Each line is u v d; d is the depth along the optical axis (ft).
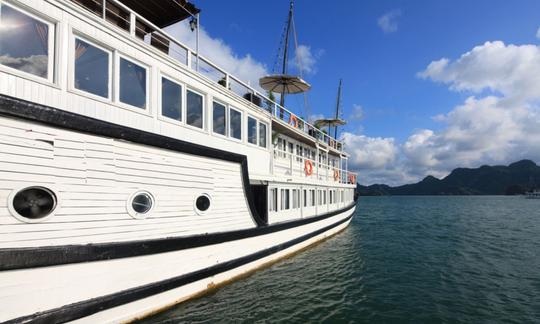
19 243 15.62
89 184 18.29
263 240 35.19
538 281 37.45
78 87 18.81
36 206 16.21
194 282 25.40
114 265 19.51
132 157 20.70
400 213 176.45
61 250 16.83
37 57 17.10
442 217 144.36
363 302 29.30
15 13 16.26
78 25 18.71
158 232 22.34
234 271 30.42
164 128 24.13
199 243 25.46
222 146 30.48
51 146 16.70
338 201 70.28
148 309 21.68
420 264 45.42
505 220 127.34
